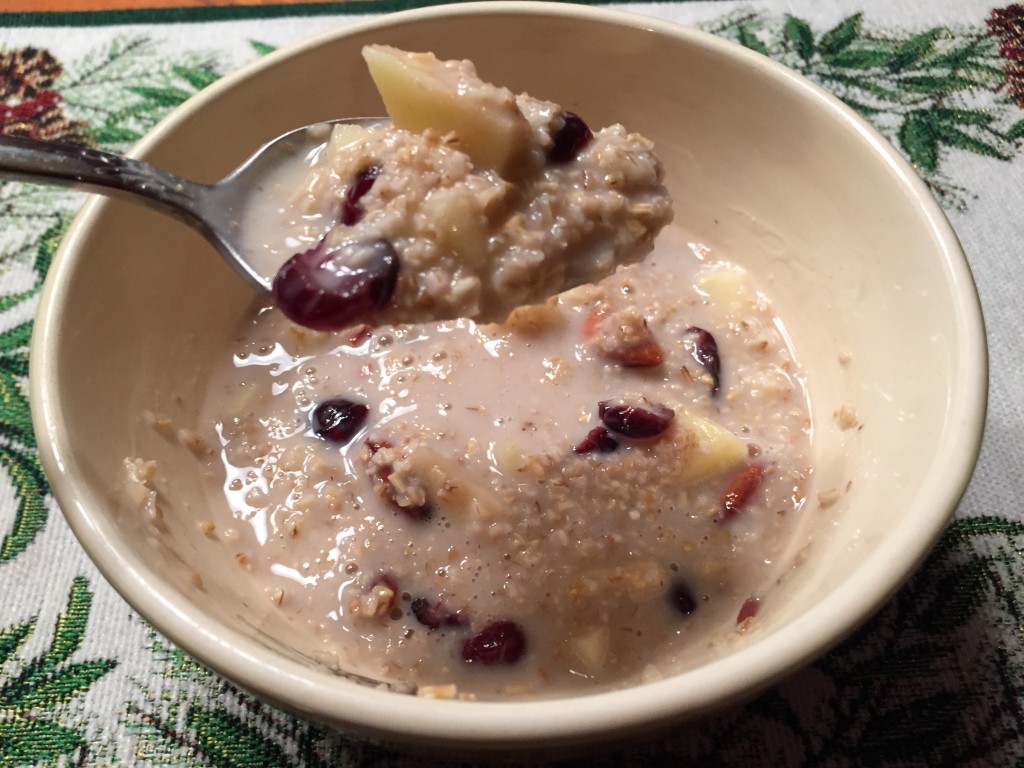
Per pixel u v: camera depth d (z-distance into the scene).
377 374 0.13
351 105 0.14
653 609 0.11
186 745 0.11
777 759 0.10
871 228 0.12
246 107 0.13
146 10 0.19
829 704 0.11
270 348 0.13
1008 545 0.12
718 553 0.12
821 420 0.13
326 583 0.11
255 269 0.11
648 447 0.12
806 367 0.13
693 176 0.14
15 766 0.11
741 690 0.08
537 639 0.11
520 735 0.08
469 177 0.11
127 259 0.12
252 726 0.11
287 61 0.13
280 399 0.13
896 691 0.11
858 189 0.12
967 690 0.11
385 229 0.10
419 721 0.08
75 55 0.18
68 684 0.11
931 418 0.10
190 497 0.12
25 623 0.12
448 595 0.11
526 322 0.13
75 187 0.10
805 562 0.11
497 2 0.13
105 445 0.10
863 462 0.11
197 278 0.13
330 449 0.12
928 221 0.11
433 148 0.11
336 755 0.11
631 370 0.13
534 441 0.12
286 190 0.12
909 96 0.17
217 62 0.18
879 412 0.11
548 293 0.11
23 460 0.13
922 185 0.11
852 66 0.17
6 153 0.10
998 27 0.17
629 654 0.11
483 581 0.11
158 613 0.08
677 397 0.13
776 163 0.13
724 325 0.14
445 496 0.12
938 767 0.10
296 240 0.11
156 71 0.18
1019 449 0.13
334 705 0.08
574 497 0.12
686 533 0.12
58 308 0.10
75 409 0.10
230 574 0.11
